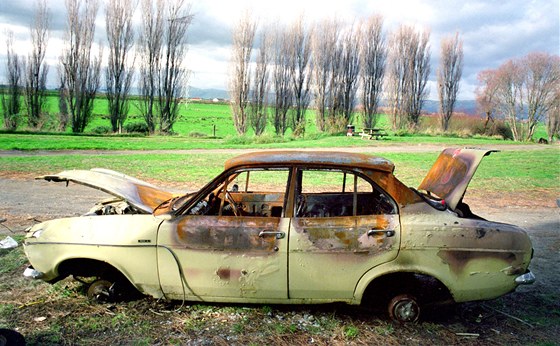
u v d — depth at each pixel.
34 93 47.91
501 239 4.13
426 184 5.01
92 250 4.35
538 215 9.73
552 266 6.33
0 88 46.50
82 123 47.75
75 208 9.50
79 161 18.59
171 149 28.58
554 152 26.70
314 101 48.53
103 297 4.69
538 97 49.78
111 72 47.59
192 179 14.20
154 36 48.84
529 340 4.15
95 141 34.22
